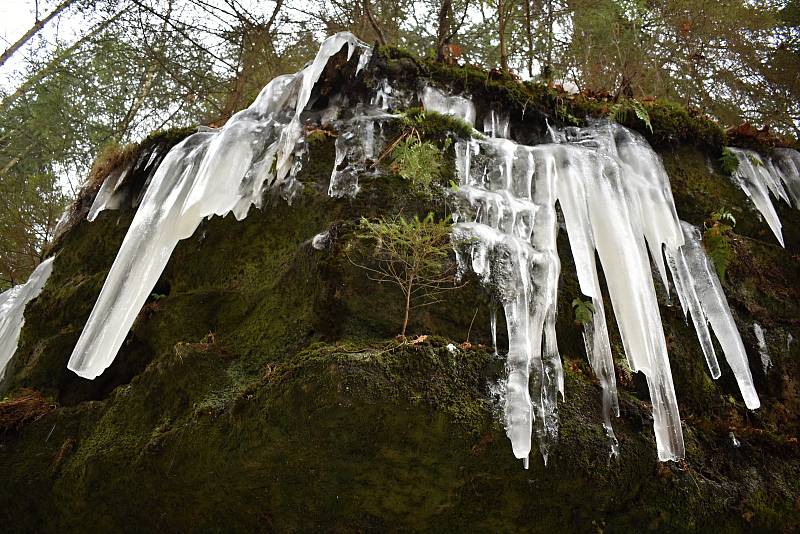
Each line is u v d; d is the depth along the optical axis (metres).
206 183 3.51
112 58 7.99
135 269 3.31
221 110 8.20
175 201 3.57
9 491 3.28
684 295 3.84
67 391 3.82
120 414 3.22
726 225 4.34
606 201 3.61
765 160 4.88
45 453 3.33
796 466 3.50
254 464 2.68
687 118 4.64
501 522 2.97
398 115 3.79
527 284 3.14
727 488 3.27
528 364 2.89
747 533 3.23
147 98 8.34
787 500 3.34
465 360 2.81
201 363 3.08
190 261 3.88
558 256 3.64
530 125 4.37
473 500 2.87
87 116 8.17
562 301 3.50
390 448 2.60
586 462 2.90
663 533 3.09
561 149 3.79
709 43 7.34
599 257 3.65
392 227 3.00
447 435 2.61
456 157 3.68
